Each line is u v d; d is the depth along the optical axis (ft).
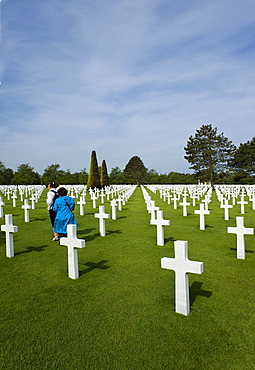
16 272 16.53
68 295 13.28
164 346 9.36
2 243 23.89
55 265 17.84
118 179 267.80
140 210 48.03
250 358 8.80
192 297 13.08
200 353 9.02
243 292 13.65
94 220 37.04
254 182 173.58
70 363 8.56
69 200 22.62
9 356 8.88
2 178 239.50
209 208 51.01
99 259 19.10
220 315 11.39
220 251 21.15
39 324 10.70
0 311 11.72
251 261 18.62
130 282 14.88
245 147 178.40
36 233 28.17
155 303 12.41
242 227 19.07
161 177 257.34
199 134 174.60
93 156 148.36
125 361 8.64
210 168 166.40
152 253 20.59
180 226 32.12
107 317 11.20
